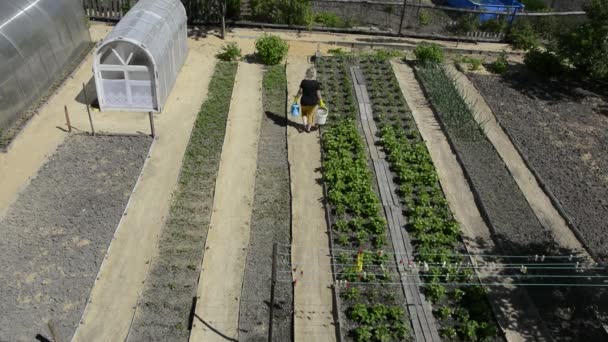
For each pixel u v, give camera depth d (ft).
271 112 54.08
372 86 59.93
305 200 42.68
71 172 43.73
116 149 46.73
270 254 37.81
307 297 34.58
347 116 53.98
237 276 35.83
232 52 63.26
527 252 39.29
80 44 62.23
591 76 65.51
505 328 33.35
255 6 73.36
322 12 77.71
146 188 42.65
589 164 49.83
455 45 74.43
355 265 36.68
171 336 31.96
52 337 29.81
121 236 38.14
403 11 73.61
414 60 67.72
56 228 38.34
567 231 41.78
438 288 34.99
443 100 57.06
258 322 33.01
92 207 40.42
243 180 44.45
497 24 76.13
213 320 32.86
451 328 32.89
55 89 54.65
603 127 56.18
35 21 52.37
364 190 43.27
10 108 48.14
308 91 48.60
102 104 51.57
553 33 71.15
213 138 49.39
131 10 55.67
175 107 53.36
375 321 33.19
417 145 49.52
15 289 33.71
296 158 47.50
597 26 63.05
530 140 52.75
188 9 72.08
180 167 45.29
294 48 68.59
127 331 31.89
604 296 36.24
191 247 38.01
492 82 64.18
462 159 48.80
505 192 45.24
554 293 36.17
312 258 37.45
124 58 49.44
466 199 44.37
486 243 40.01
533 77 66.49
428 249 38.70
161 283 35.12
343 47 70.79
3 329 31.32
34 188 41.78
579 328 33.99
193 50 65.41
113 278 35.01
